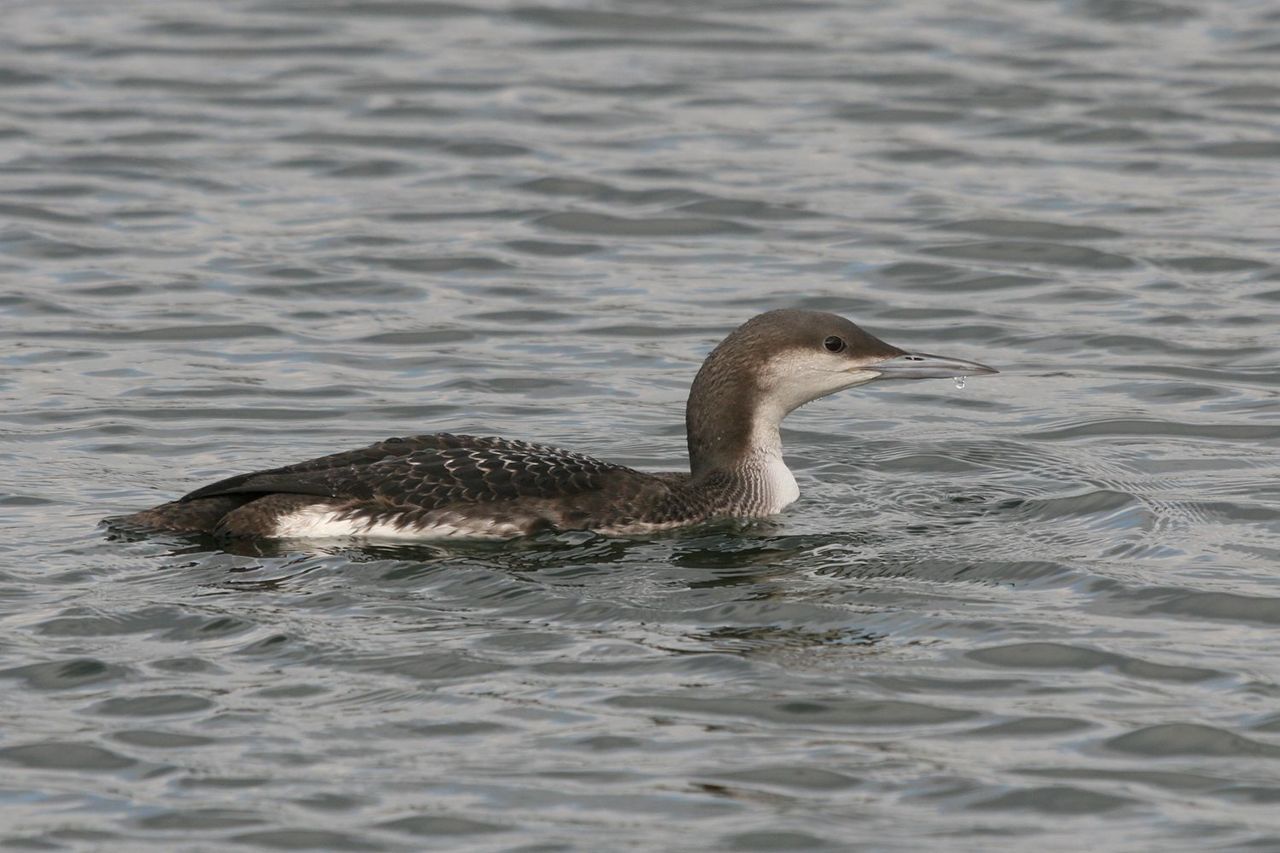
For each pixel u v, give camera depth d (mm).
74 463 14125
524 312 18078
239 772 9250
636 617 11117
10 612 10953
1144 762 9430
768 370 13328
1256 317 17766
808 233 20156
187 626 10789
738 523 13055
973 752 9531
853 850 8641
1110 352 17125
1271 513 13086
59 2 27438
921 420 15602
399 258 19375
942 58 25328
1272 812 8969
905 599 11445
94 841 8680
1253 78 24422
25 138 22406
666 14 27094
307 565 11742
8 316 17656
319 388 16094
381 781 9180
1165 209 20656
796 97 24109
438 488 12336
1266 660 10539
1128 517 13016
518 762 9359
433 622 10953
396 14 27094
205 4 27469
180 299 18188
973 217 20422
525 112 23562
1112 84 24297
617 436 15188
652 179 21516
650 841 8680
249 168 21781
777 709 9938
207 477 13906
